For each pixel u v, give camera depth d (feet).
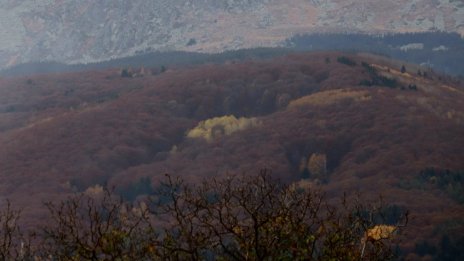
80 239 50.88
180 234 51.37
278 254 50.80
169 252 50.37
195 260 50.47
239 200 52.49
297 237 51.06
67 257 50.37
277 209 52.60
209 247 51.31
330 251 50.72
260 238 51.44
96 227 50.98
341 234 51.44
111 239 49.88
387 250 51.78
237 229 51.93
